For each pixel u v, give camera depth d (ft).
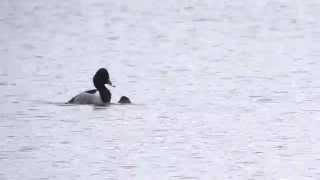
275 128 101.24
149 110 111.65
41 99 122.01
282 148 91.45
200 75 144.25
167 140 94.99
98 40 203.51
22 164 84.94
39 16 262.06
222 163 85.40
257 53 175.32
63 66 159.02
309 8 266.36
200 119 105.91
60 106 115.03
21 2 299.79
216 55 172.86
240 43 193.67
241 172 82.12
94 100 115.55
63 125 102.78
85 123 103.71
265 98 120.98
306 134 97.91
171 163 85.40
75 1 301.84
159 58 169.17
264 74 144.46
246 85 132.67
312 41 195.31
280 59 164.96
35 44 197.26
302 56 169.07
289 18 244.01
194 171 82.33
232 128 101.09
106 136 96.84
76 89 132.67
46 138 95.96
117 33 217.56
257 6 274.77
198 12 262.88
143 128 100.83
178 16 254.68
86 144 93.15
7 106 115.85
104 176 80.53
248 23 234.79
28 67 157.79
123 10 272.92
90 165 84.53
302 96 122.31
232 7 273.95
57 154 88.84
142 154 88.84
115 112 110.11
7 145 92.84
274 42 194.29
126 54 176.86
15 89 132.05
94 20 249.14
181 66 156.04
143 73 147.84
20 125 103.30
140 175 80.84
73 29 228.84
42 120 105.81
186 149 90.94
